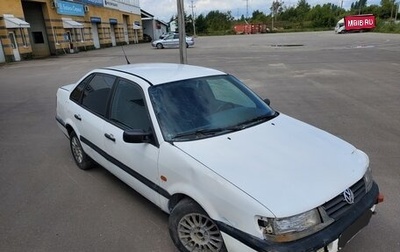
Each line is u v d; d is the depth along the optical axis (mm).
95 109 3881
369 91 9102
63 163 4828
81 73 15289
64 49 30609
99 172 4473
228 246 2264
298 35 52656
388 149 4926
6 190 4051
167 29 79688
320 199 2176
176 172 2625
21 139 6031
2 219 3424
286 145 2758
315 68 14039
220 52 24609
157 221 3279
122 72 3678
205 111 3168
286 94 9102
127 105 3367
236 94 3572
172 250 2855
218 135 2895
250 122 3209
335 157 2631
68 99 4535
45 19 28219
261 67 15031
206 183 2377
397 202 3439
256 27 75250
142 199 3707
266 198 2135
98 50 35031
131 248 2904
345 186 2338
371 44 26484
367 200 2479
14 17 23516
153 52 28469
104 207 3568
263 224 2078
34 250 2924
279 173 2357
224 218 2273
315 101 8164
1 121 7344
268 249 2045
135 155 3088
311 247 2070
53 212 3518
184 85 3336
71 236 3100
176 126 2936
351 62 15570
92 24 38094
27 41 25156
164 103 3088
